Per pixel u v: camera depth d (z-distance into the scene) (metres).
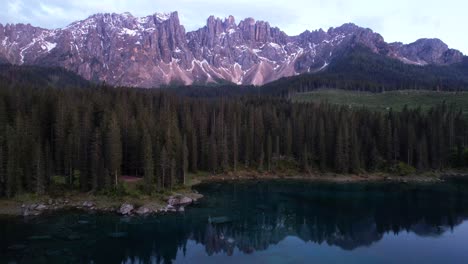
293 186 129.25
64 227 77.50
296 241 74.62
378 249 70.38
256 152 159.00
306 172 151.50
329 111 179.62
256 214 92.31
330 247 71.38
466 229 82.44
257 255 66.81
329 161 156.62
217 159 148.00
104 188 98.81
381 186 130.62
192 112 167.12
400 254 67.81
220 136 150.25
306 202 105.50
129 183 104.81
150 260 63.06
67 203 93.81
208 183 131.75
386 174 149.25
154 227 79.88
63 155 110.81
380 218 90.50
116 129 103.81
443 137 160.12
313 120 163.38
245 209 96.69
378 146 159.12
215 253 67.31
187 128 147.88
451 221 88.25
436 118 167.62
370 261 64.62
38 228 76.38
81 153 102.75
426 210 97.38
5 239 69.44
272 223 85.69
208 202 102.81
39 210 88.69
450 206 101.56
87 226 78.69
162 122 130.25
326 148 157.62
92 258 62.53
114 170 100.69
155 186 104.44
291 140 162.12
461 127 173.38
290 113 188.62
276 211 95.38
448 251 69.44
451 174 152.88
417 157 153.62
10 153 93.00
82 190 99.56
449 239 76.06
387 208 99.56
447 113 185.50
